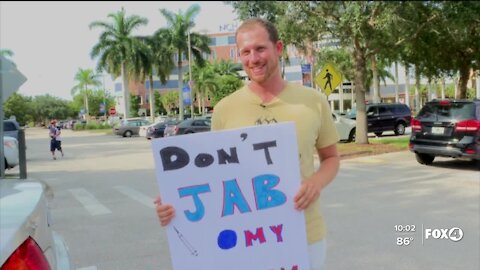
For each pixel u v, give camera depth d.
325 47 18.06
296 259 2.31
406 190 8.80
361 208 7.39
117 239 6.14
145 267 5.02
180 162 2.30
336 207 7.51
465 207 7.26
